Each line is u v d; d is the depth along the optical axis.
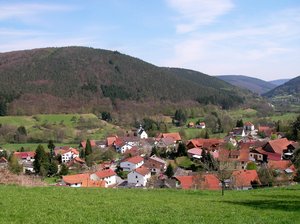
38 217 21.53
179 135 152.88
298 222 22.19
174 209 26.33
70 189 35.69
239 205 29.56
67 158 130.38
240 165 91.50
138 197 32.81
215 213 25.20
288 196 36.34
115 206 26.47
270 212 25.75
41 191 32.88
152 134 176.00
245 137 152.75
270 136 144.00
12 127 161.50
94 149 134.88
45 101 196.25
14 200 26.67
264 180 66.31
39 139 159.38
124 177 105.00
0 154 130.62
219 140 125.12
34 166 105.56
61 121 179.50
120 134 172.38
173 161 111.50
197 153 111.88
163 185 75.88
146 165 105.69
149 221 21.78
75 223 20.58
